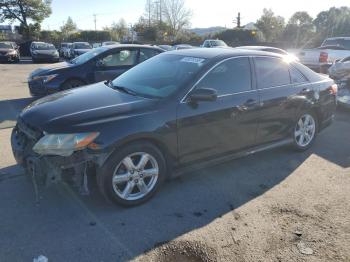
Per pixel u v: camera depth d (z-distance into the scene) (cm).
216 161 436
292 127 521
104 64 883
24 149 369
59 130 337
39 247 307
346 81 819
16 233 326
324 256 301
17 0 5250
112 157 348
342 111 848
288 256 301
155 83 425
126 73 495
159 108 377
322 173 472
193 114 397
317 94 542
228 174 463
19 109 842
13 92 1094
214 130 421
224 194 409
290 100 502
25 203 376
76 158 335
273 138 500
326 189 425
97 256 298
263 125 476
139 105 376
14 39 5178
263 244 316
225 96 430
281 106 491
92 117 350
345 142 607
